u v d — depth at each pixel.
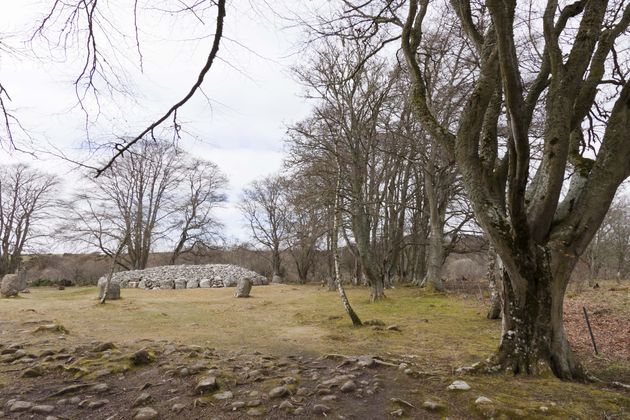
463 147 5.42
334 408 4.10
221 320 11.84
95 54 3.77
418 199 30.28
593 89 5.57
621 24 5.60
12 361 5.73
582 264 30.67
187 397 4.41
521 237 5.03
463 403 4.20
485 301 15.98
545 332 5.29
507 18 4.15
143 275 30.11
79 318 11.09
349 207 17.03
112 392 4.61
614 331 8.92
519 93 4.39
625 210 34.97
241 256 53.97
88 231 34.09
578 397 4.35
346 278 41.78
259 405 4.18
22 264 41.00
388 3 6.54
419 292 20.14
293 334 9.54
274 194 44.84
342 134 18.08
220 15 3.28
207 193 42.47
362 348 7.82
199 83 3.63
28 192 37.56
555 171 4.91
